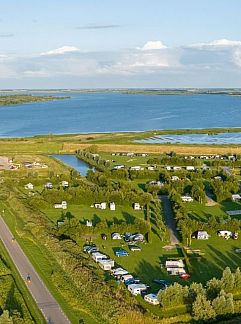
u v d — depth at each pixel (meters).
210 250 136.75
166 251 135.25
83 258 124.19
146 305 101.62
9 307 98.12
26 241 140.12
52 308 98.75
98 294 101.12
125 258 129.38
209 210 179.50
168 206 184.75
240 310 98.25
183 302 100.62
